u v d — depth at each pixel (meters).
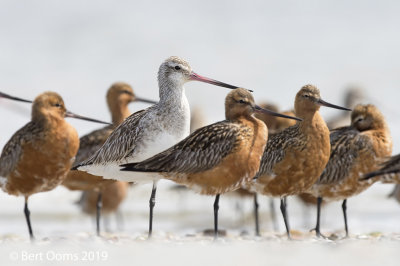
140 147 15.09
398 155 13.48
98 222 17.25
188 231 18.77
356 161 15.67
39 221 20.00
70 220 20.31
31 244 13.51
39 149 14.66
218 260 11.60
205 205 22.19
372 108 15.98
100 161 15.58
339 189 15.84
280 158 14.93
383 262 11.20
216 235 14.19
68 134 14.86
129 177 15.33
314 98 14.90
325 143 14.98
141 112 15.56
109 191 19.27
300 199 19.66
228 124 13.91
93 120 15.55
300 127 14.97
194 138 13.89
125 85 18.91
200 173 13.83
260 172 15.14
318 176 15.16
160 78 15.51
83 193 19.70
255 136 13.88
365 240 14.05
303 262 11.33
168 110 15.23
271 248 12.64
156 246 13.12
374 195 22.72
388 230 18.22
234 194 19.94
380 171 13.64
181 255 12.09
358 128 16.08
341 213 20.95
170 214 21.08
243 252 12.25
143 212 21.38
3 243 13.81
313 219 20.45
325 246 12.77
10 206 21.45
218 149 13.70
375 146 15.65
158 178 14.80
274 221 19.03
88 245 13.22
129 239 15.03
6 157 14.97
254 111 14.11
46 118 14.68
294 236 15.99
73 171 17.06
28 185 14.97
